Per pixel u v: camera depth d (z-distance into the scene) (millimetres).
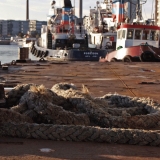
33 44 40969
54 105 3488
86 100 3760
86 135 3100
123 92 7371
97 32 33875
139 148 3004
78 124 3455
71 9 35062
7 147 2941
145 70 14375
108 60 24531
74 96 3883
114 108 4039
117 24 31172
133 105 4363
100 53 27906
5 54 63750
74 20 35094
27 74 11703
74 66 16547
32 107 3521
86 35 34656
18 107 3586
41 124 3221
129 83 9266
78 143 3082
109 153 2865
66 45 34281
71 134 3109
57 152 2854
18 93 4117
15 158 2699
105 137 3084
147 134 3084
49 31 35375
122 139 3086
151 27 24078
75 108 3830
